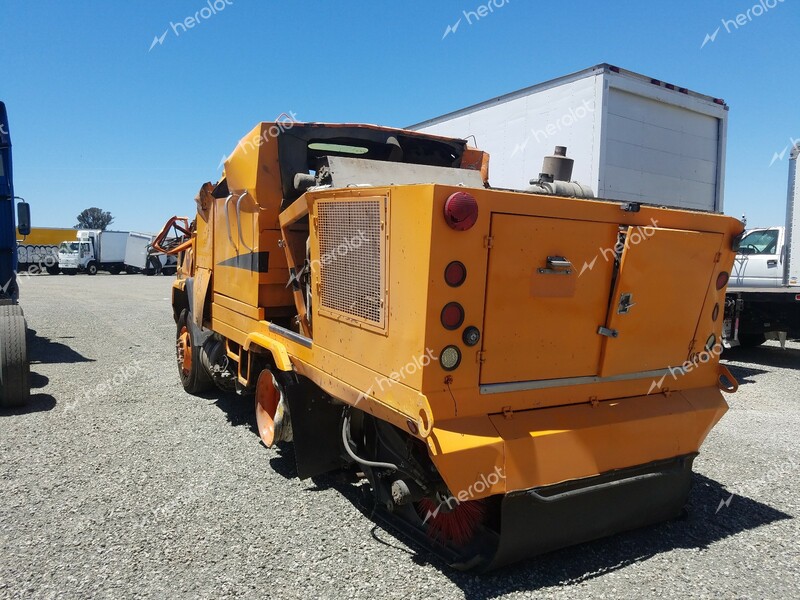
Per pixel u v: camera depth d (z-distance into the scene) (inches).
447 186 102.6
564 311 119.6
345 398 130.8
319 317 142.2
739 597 116.4
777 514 154.3
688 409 137.9
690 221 132.8
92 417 232.4
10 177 315.9
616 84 273.0
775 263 462.9
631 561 130.2
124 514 148.9
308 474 152.6
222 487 166.6
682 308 136.1
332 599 114.4
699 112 312.8
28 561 126.3
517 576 123.3
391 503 133.6
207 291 237.0
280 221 170.1
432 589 118.1
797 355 412.2
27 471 175.8
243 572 123.4
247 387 194.1
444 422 107.7
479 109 347.3
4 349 237.3
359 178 156.8
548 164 185.0
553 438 115.5
